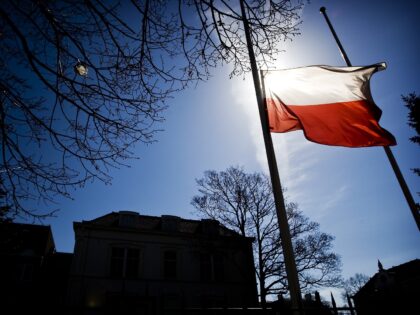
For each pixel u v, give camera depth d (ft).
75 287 62.64
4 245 59.36
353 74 23.57
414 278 73.67
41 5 13.32
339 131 21.30
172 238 75.41
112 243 70.28
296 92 22.74
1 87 14.69
